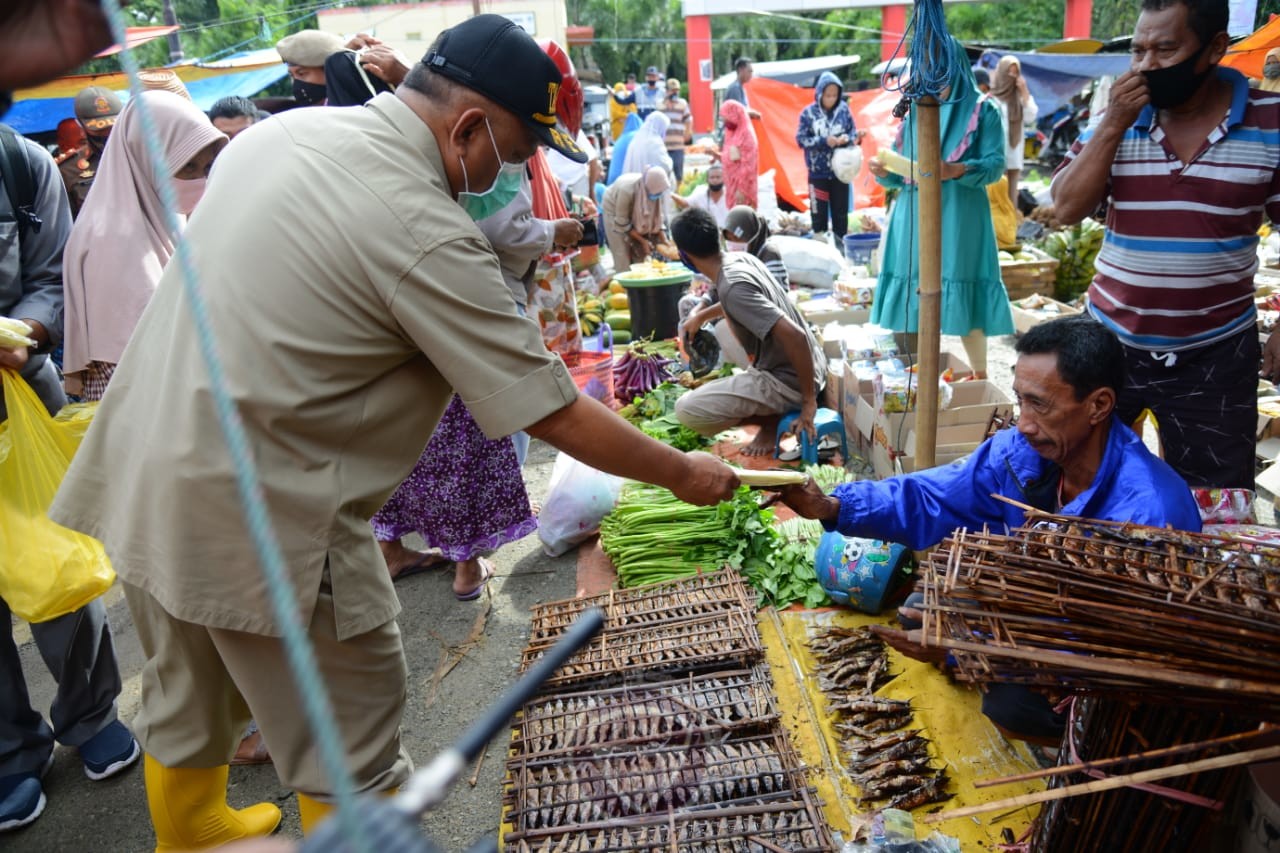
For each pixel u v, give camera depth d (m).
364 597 2.06
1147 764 1.89
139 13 19.55
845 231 10.52
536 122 2.09
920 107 3.26
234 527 1.89
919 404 3.61
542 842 2.45
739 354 5.88
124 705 3.53
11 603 2.77
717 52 37.59
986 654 1.68
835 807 2.65
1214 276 3.01
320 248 1.85
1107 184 3.10
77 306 3.03
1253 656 1.58
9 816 2.92
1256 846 1.84
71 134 5.69
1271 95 2.86
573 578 4.14
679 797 2.55
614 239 8.32
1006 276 7.53
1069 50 12.84
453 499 3.82
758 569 3.78
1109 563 1.83
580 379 5.46
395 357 1.99
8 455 2.76
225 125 4.40
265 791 3.02
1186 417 3.19
